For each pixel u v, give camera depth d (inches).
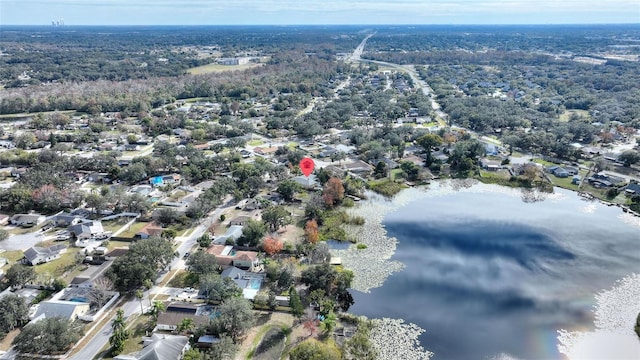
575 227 6628.9
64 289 4790.8
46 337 3853.3
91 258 5472.4
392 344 4205.2
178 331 4148.6
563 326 4473.4
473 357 4057.6
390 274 5413.4
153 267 4995.1
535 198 7780.5
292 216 6870.1
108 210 6899.6
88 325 4311.0
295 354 3654.0
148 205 6860.2
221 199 7347.4
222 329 4030.5
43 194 6894.7
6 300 4249.5
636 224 6697.8
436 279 5305.1
